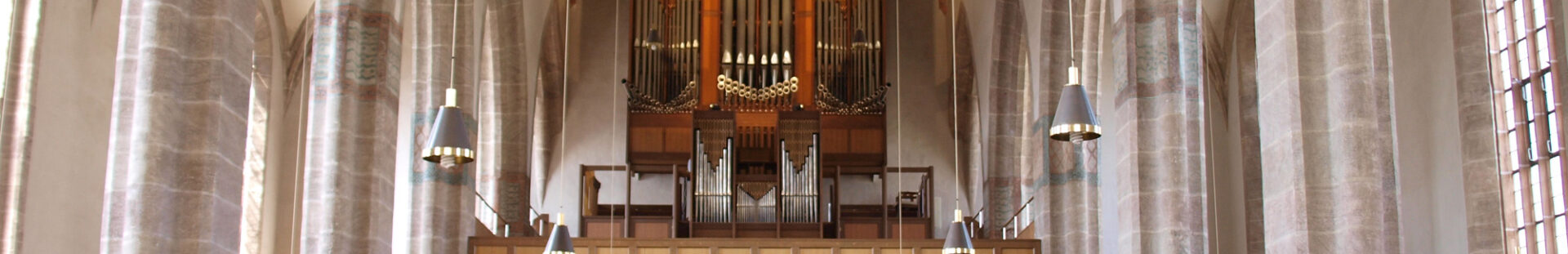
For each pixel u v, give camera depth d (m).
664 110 32.25
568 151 32.16
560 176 31.89
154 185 12.81
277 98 23.88
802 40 32.91
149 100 12.95
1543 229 16.58
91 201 12.11
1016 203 26.80
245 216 22.98
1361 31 14.20
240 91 13.73
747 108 31.98
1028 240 23.48
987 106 27.81
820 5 33.22
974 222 30.42
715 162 30.05
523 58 27.09
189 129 13.03
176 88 13.05
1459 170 17.44
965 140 32.09
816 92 32.50
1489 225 17.00
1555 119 16.56
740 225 29.39
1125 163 19.34
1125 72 19.48
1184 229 18.67
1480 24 17.55
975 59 30.14
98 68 12.34
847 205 32.06
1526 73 17.11
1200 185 18.94
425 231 22.03
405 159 24.59
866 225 29.72
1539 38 16.97
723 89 32.41
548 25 30.84
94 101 12.23
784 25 33.03
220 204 13.18
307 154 18.23
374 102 18.48
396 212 24.25
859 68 32.81
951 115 32.84
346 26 18.66
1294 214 14.08
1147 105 19.25
